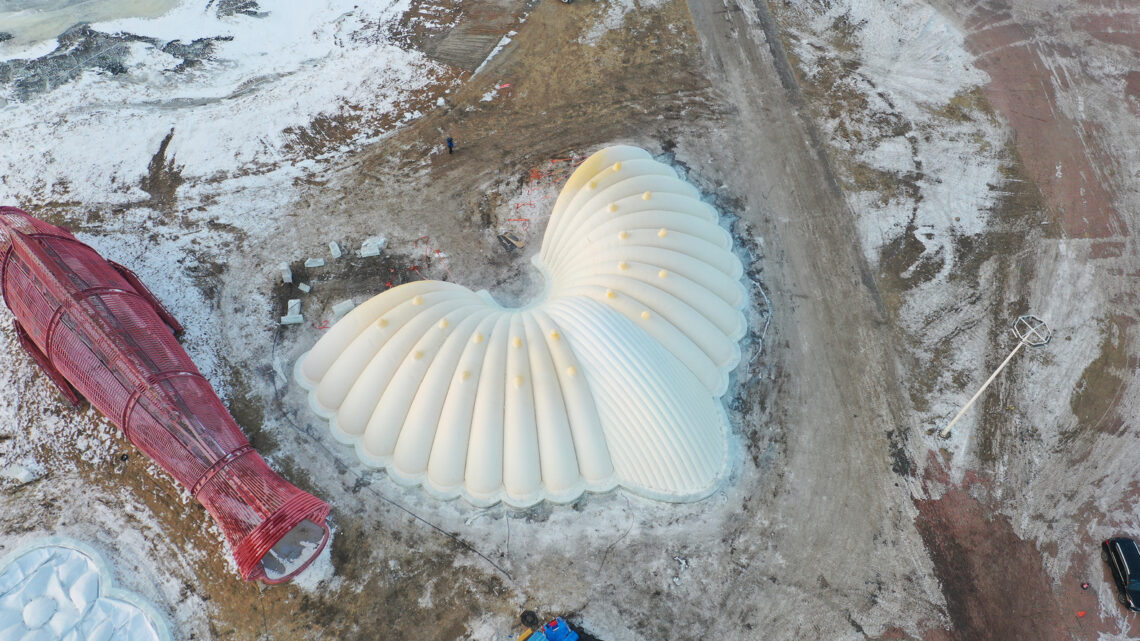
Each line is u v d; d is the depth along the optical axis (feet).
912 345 111.14
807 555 91.04
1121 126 143.13
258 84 144.87
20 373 103.24
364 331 96.27
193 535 90.99
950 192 131.13
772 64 151.53
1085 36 160.25
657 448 91.81
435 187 129.49
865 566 90.48
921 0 167.12
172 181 128.47
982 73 151.84
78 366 91.91
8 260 97.45
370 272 117.70
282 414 100.63
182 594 86.69
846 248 122.62
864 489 96.73
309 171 131.23
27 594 85.15
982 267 120.67
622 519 92.84
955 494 96.68
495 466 90.99
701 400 97.71
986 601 88.48
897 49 156.46
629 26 157.17
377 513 92.68
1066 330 113.29
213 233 121.29
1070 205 129.90
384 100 142.82
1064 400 105.81
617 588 87.97
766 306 114.83
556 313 97.55
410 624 85.46
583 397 91.25
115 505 93.04
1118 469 99.30
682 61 151.33
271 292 114.52
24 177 127.54
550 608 86.48
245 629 84.69
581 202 112.27
